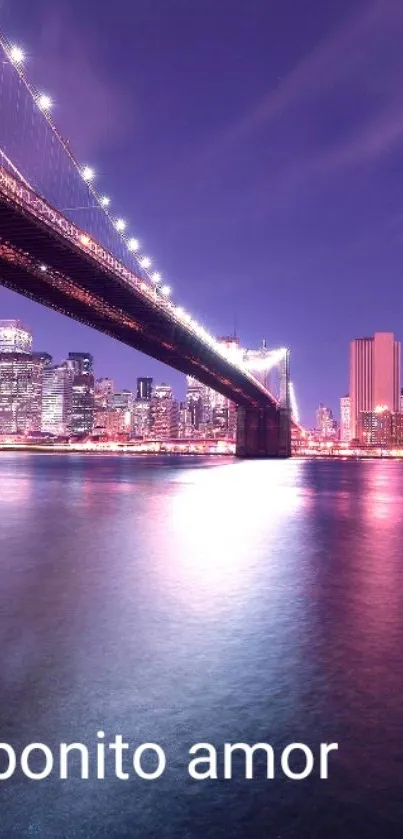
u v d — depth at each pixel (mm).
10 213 41469
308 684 6785
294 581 12453
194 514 27250
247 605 10398
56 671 7133
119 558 15203
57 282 55094
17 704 6223
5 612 9828
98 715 5980
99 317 66500
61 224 46594
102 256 52781
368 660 7578
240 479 63375
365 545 17969
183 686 6703
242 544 18062
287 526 23031
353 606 10359
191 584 12102
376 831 4371
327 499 37500
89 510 28391
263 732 5668
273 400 146250
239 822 4473
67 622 9242
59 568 13781
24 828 4395
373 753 5316
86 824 4445
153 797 4758
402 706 6219
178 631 8789
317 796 4758
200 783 4914
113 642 8242
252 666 7344
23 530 20922
